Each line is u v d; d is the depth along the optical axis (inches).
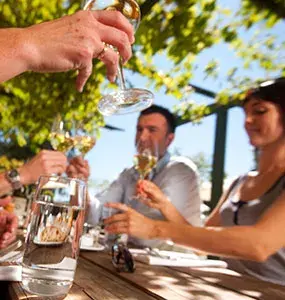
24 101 160.4
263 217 52.1
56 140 77.8
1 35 24.4
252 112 74.0
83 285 31.1
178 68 146.6
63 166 74.5
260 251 49.3
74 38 25.4
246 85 130.2
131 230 52.7
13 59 23.8
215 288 35.1
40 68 25.4
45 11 134.2
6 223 50.9
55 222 24.7
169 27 131.6
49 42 24.7
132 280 35.0
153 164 81.4
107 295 28.3
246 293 33.9
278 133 70.2
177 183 93.8
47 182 25.2
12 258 35.1
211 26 133.5
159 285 33.8
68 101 154.6
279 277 61.2
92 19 26.8
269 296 33.3
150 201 69.1
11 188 69.6
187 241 52.0
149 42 134.0
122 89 41.1
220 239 50.2
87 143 79.4
